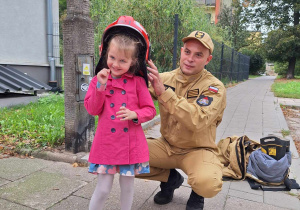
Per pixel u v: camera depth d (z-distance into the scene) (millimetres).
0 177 3166
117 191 2955
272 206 2820
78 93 3633
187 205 2490
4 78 7230
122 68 1869
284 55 27234
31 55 9266
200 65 2346
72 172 3387
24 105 7090
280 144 3248
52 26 9789
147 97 2037
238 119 7051
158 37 9219
